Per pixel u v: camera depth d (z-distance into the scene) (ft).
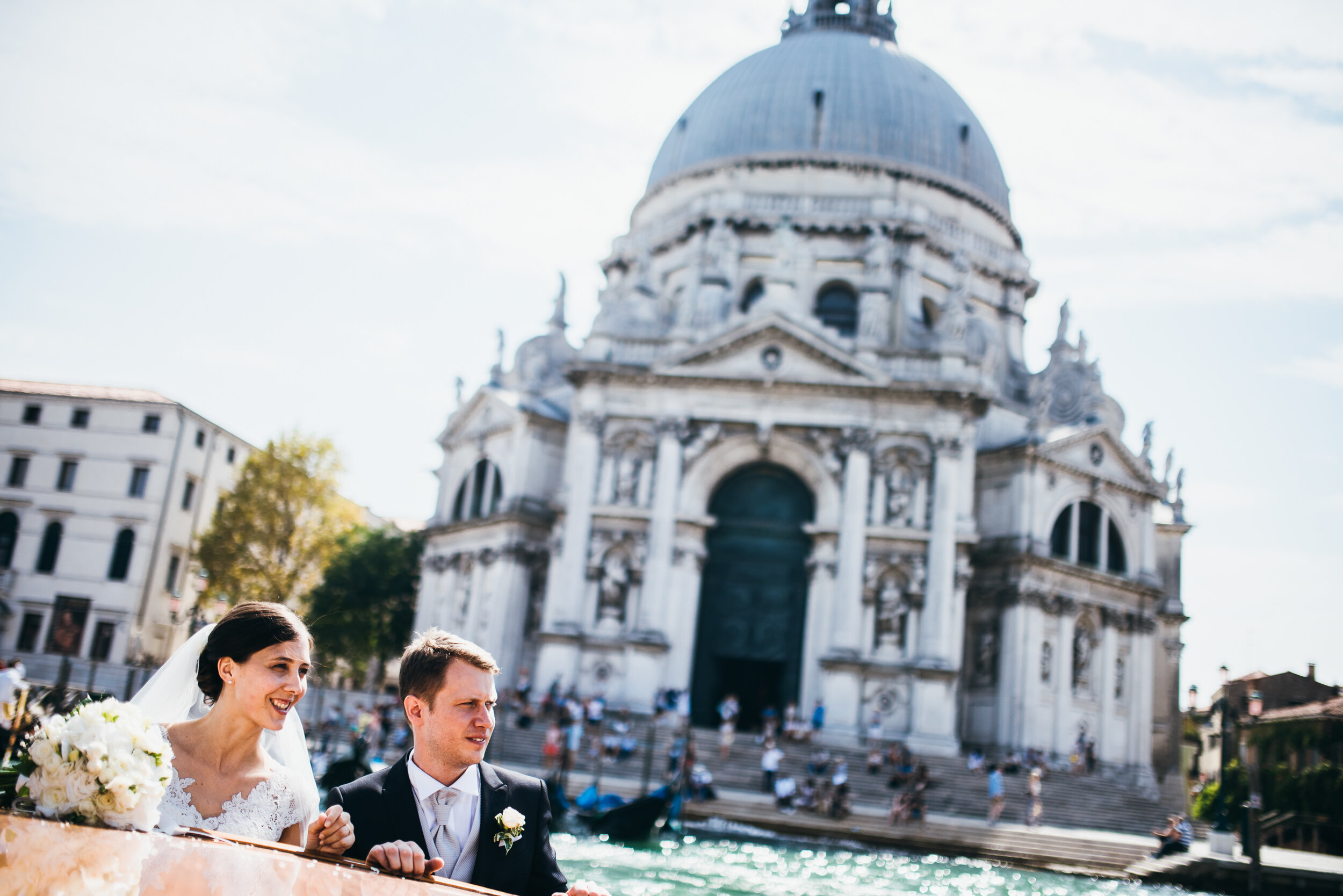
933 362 167.32
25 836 17.24
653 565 163.22
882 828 119.55
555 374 216.13
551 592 167.94
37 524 231.30
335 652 236.84
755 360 168.14
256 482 223.92
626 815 98.89
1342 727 161.68
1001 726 169.89
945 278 202.49
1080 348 202.39
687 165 217.36
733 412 167.53
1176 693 208.85
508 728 151.23
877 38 239.30
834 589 162.50
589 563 166.50
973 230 212.02
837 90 213.05
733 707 149.79
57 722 19.47
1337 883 101.91
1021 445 176.24
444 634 23.29
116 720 19.76
